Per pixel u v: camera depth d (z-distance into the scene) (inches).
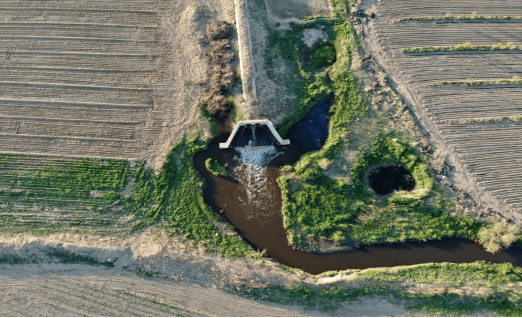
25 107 769.6
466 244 693.9
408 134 736.3
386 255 693.3
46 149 747.4
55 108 767.7
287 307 674.8
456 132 740.0
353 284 666.8
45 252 691.4
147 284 684.1
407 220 700.0
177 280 680.4
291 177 722.2
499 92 763.4
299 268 691.4
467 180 716.0
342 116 745.6
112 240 693.3
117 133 754.8
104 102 768.3
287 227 706.8
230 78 749.9
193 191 725.9
